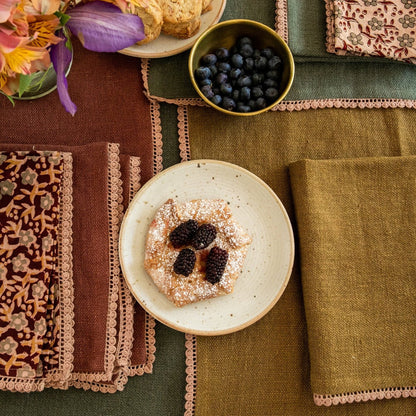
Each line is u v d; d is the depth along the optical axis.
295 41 1.02
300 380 1.02
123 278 1.00
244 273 1.01
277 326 1.03
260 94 0.99
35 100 1.02
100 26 0.84
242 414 1.02
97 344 0.99
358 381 0.99
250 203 1.01
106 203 1.00
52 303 0.97
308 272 1.00
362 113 1.05
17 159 0.98
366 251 1.00
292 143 1.04
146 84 1.02
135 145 1.03
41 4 0.79
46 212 0.97
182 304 0.98
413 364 1.00
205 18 1.00
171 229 0.99
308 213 1.00
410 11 1.02
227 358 1.02
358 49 1.01
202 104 1.02
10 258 0.97
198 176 1.01
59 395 1.01
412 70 1.05
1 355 0.96
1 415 1.01
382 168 1.01
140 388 1.02
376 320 1.00
